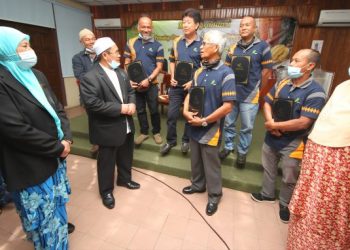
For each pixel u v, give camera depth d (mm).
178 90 2285
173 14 4902
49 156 1108
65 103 5039
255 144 2740
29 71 1112
